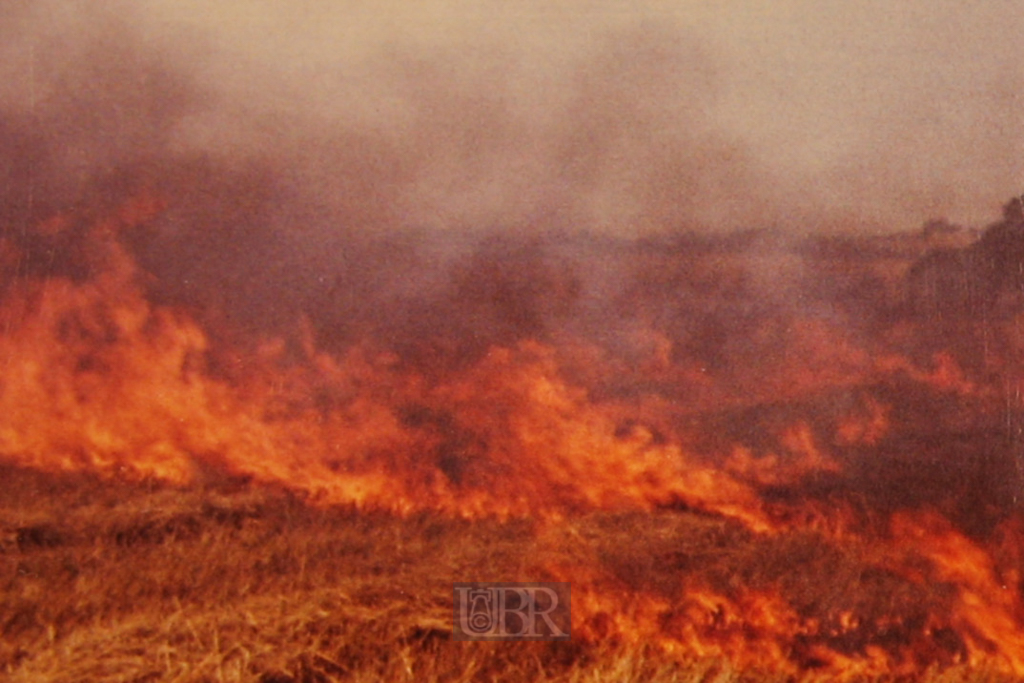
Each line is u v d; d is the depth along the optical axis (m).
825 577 4.83
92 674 3.80
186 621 4.14
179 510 5.24
